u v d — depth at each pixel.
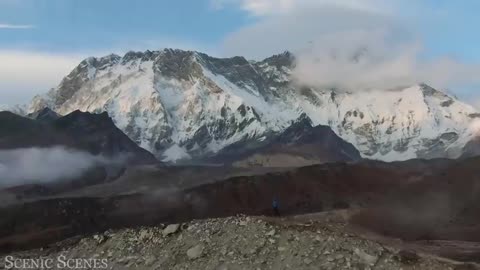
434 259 36.66
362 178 176.00
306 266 32.78
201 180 192.25
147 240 38.56
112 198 140.38
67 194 167.00
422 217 115.50
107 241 40.28
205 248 35.66
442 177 151.88
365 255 33.69
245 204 150.75
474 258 52.94
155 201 144.38
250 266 33.41
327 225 39.19
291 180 167.25
